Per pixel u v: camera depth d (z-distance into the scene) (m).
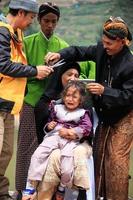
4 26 4.72
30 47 5.61
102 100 4.77
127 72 4.80
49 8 5.50
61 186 4.75
